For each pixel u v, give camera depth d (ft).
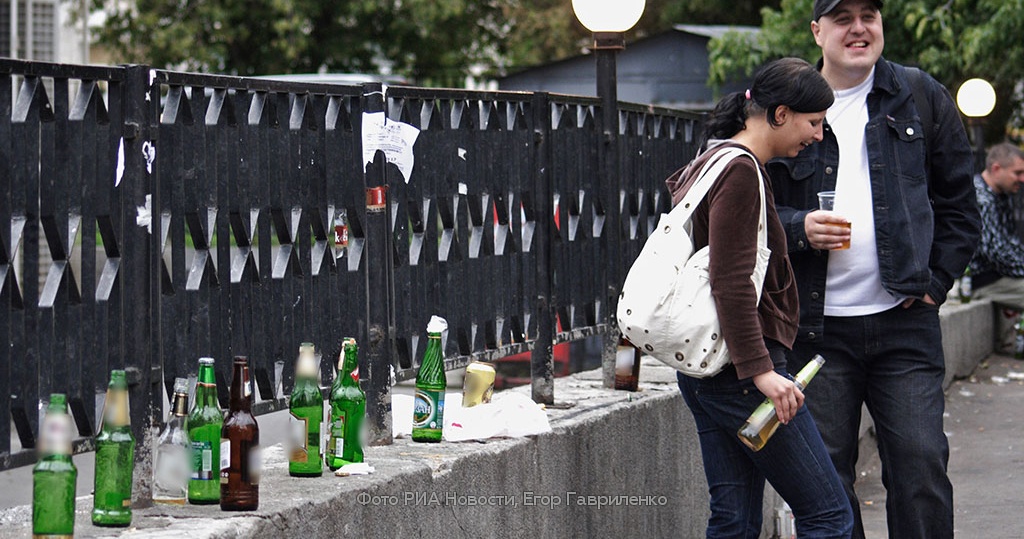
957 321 51.19
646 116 29.45
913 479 21.63
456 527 18.66
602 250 26.96
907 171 21.61
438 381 20.25
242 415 15.21
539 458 21.15
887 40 75.77
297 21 136.77
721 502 19.43
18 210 13.75
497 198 22.99
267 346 17.48
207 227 16.38
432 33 145.79
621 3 26.53
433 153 21.15
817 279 21.68
